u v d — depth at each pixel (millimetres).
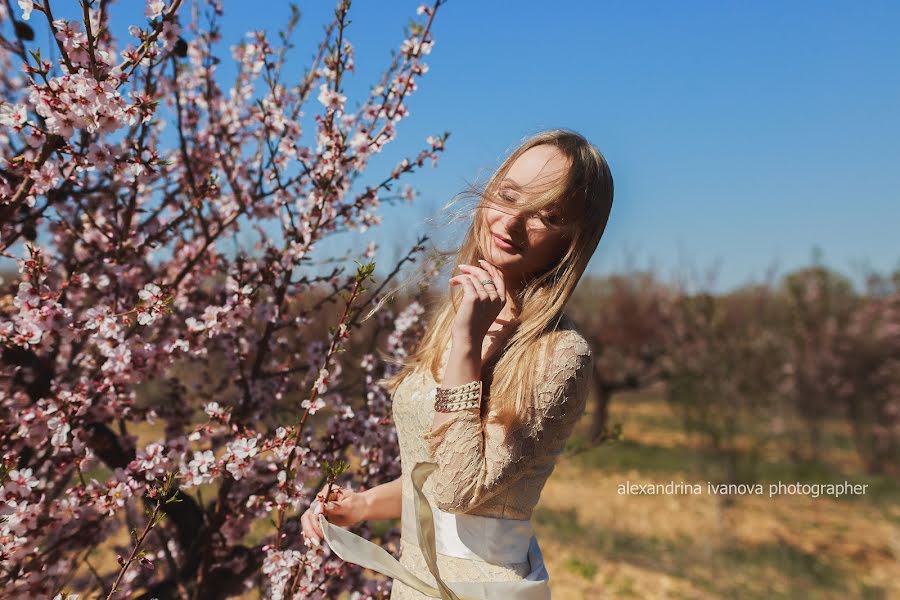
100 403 2316
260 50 2508
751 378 9891
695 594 6191
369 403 2613
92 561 3326
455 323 1526
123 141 2432
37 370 2357
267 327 2605
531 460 1513
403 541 1748
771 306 12875
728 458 8859
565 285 1619
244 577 2576
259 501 2074
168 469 2137
